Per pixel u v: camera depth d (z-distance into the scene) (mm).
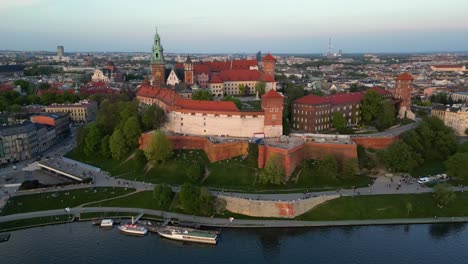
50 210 164000
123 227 149125
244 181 176750
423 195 168000
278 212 156750
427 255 134750
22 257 134125
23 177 196875
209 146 195125
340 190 171625
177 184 180000
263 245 141250
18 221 155625
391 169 187125
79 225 155500
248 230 150250
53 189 179375
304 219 155125
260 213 157625
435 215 157500
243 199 159500
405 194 168375
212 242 142125
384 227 151500
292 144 189125
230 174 180750
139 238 147000
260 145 183250
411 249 137875
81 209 164500
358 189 173125
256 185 173750
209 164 190000
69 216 159625
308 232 148750
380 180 182875
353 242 142125
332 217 155625
